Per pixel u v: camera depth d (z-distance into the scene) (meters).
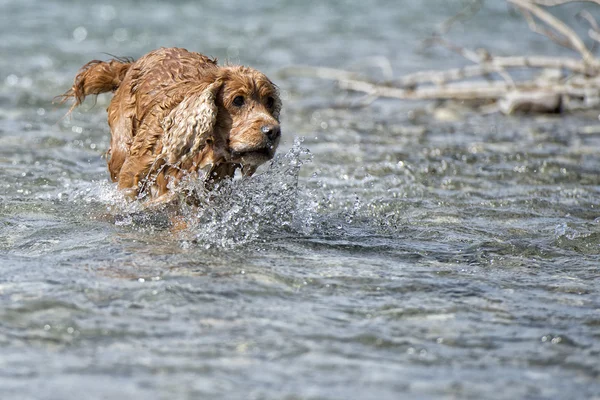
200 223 11.07
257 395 6.63
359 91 24.14
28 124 17.77
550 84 21.19
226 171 11.47
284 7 38.81
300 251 10.37
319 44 30.69
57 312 8.03
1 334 7.53
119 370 6.98
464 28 34.50
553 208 12.95
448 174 15.03
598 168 15.73
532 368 7.31
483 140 18.20
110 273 9.12
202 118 10.55
